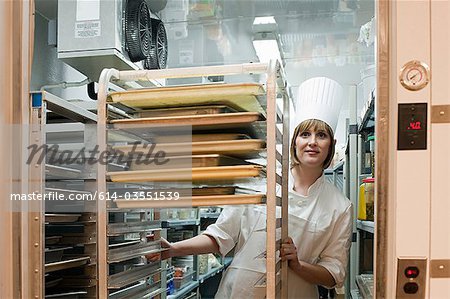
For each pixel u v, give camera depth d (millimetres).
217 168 1184
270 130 1129
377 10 991
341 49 3529
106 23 1870
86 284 1485
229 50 3344
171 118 1194
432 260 940
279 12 2934
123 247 1359
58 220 1327
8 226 1074
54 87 2359
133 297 1493
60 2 1896
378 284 976
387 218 973
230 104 1238
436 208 939
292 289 1813
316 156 1936
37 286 1121
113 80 1277
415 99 950
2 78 1076
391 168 967
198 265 3535
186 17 2898
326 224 1928
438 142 942
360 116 2830
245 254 1965
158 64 2209
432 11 955
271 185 1123
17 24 1086
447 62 948
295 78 3990
